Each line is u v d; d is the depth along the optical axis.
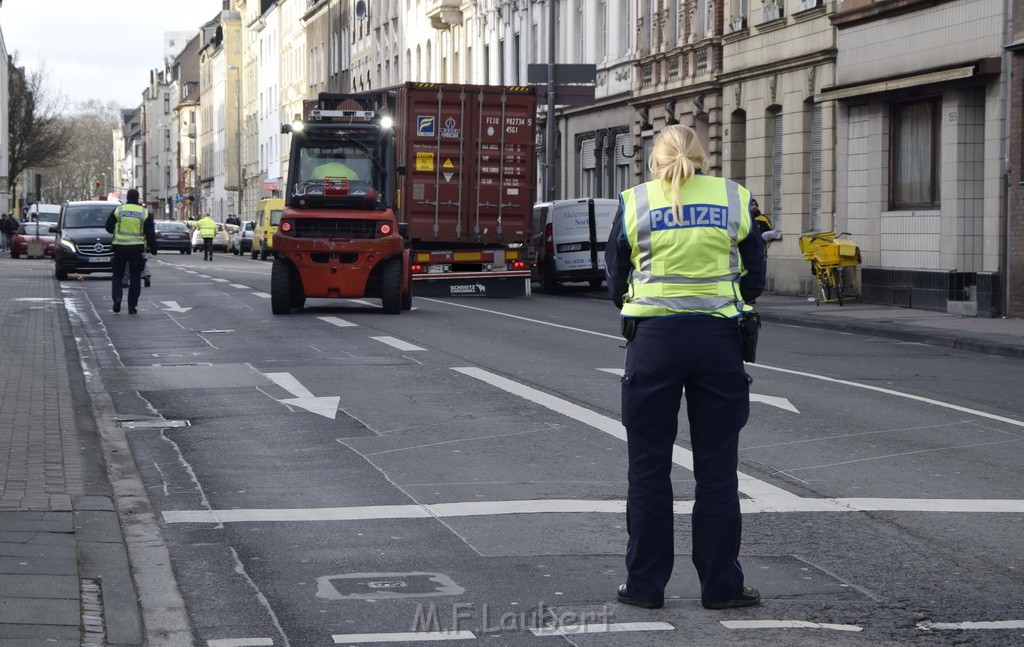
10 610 11.59
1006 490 17.84
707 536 12.41
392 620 12.10
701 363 12.35
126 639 11.31
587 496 17.42
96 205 79.56
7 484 17.22
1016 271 49.06
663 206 12.45
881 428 23.02
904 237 56.25
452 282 61.97
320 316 47.97
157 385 28.72
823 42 62.47
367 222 48.44
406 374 30.27
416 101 60.38
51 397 25.45
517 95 61.12
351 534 15.43
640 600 12.48
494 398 26.31
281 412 24.88
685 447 20.69
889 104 57.69
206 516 16.41
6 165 185.38
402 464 19.75
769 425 23.27
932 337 41.09
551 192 77.81
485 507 16.77
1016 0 49.03
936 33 53.78
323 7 190.25
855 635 11.64
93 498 16.47
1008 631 11.77
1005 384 29.94
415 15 143.50
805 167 65.00
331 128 50.41
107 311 50.25
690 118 78.12
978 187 52.50
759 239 12.62
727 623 11.99
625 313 12.55
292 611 12.41
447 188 61.00
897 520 16.02
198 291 63.44
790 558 14.28
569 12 98.62
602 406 25.22
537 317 48.88
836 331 46.31
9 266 98.00
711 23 75.31
